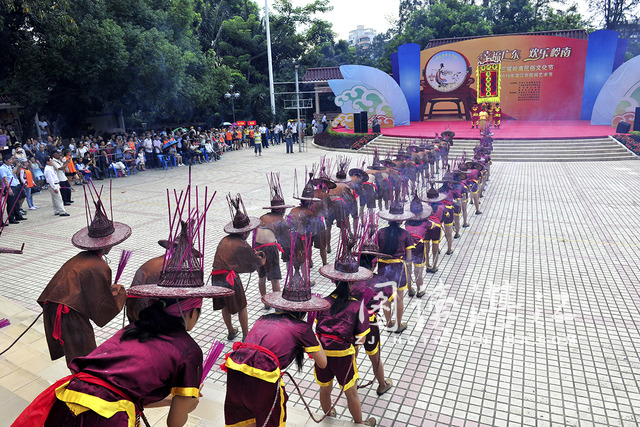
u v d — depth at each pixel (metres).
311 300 3.55
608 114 27.11
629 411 4.49
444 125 30.94
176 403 2.64
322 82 36.62
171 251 2.83
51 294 4.12
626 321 6.23
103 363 2.42
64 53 21.67
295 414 4.36
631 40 43.88
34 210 14.33
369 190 10.66
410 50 32.09
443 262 8.65
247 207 13.33
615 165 19.36
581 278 7.71
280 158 24.98
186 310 2.78
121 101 25.94
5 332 5.97
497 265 8.41
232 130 31.45
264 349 3.23
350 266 3.98
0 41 21.17
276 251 6.75
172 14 26.39
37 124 25.36
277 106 40.12
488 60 31.58
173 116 33.91
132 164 21.14
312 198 8.08
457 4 41.25
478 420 4.43
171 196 15.44
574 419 4.40
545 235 10.07
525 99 31.42
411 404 4.70
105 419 2.30
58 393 2.31
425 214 6.92
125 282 8.06
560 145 22.30
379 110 29.84
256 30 43.06
